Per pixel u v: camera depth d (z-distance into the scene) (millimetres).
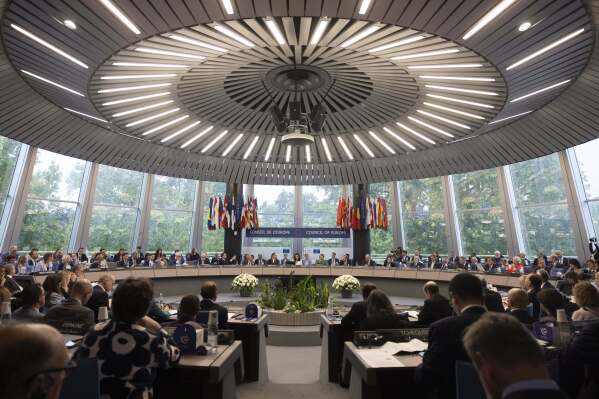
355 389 3080
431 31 4645
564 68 5496
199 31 5051
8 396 857
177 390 2998
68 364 1005
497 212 13477
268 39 5336
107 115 7570
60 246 12867
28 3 4227
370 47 5562
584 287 3201
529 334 1000
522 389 908
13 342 890
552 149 8211
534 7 4172
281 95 7395
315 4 4160
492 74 5770
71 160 12969
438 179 14758
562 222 11789
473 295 2275
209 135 9164
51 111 7668
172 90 6934
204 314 3748
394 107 7750
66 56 5270
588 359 2068
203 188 16016
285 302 7777
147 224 14922
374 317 3709
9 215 11430
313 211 16750
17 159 11547
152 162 10266
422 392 2959
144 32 4656
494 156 9305
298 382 4840
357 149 10164
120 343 2090
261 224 16734
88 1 4145
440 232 14727
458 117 7805
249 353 4715
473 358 1039
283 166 11828
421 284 11211
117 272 10273
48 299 4871
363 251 14117
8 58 5535
